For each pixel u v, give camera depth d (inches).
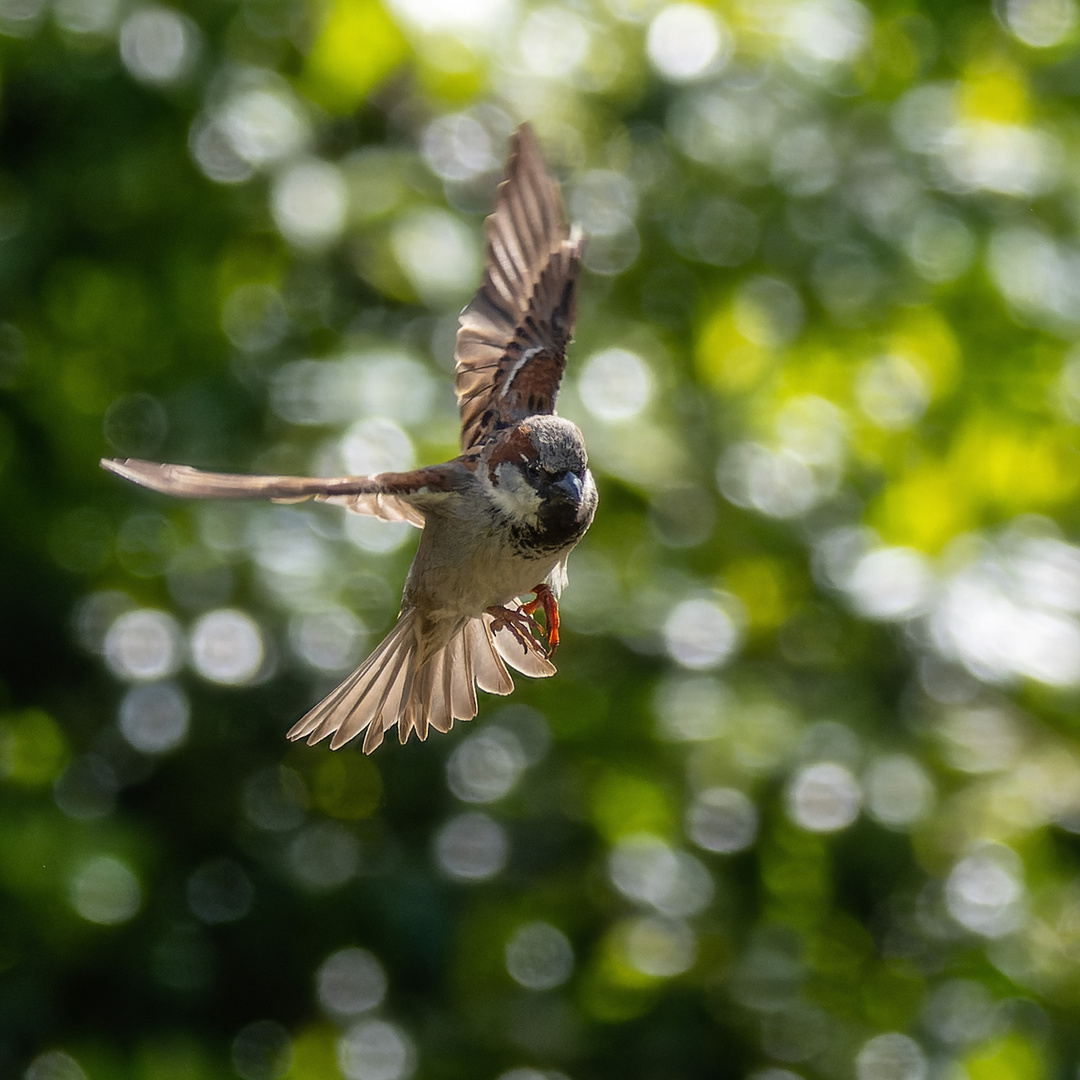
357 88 368.2
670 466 391.5
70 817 379.9
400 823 418.3
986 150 428.1
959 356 423.5
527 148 312.2
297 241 381.4
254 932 409.7
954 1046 406.3
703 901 414.3
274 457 386.0
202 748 413.1
